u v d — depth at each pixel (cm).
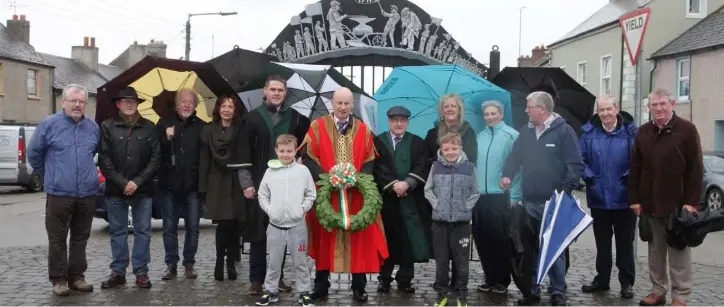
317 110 695
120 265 647
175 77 723
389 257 636
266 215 609
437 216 582
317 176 595
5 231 1116
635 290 662
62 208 607
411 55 978
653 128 588
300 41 987
